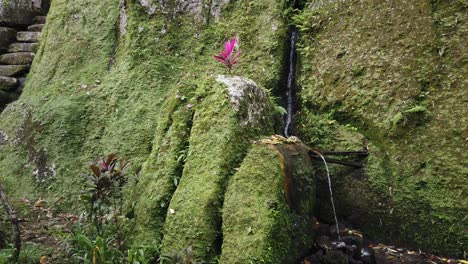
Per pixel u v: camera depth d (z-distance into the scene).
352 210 3.65
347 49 4.11
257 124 3.58
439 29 3.62
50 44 6.05
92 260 3.09
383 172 3.58
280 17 4.67
